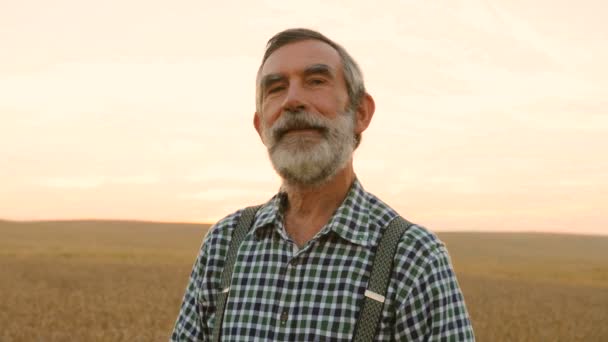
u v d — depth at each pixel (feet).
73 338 45.06
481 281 127.75
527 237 326.44
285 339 7.45
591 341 53.88
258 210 8.61
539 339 52.60
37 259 143.74
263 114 8.49
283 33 8.48
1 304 66.23
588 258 249.96
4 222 302.86
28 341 43.98
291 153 7.93
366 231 7.66
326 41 8.48
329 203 8.10
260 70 8.64
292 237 8.11
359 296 7.36
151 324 52.11
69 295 77.30
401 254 7.46
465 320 7.50
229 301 7.98
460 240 301.84
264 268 7.91
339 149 8.01
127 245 226.79
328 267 7.55
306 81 8.18
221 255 8.38
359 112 8.73
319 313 7.39
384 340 7.25
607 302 96.58
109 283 95.81
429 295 7.30
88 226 302.66
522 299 94.02
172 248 219.41
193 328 8.39
